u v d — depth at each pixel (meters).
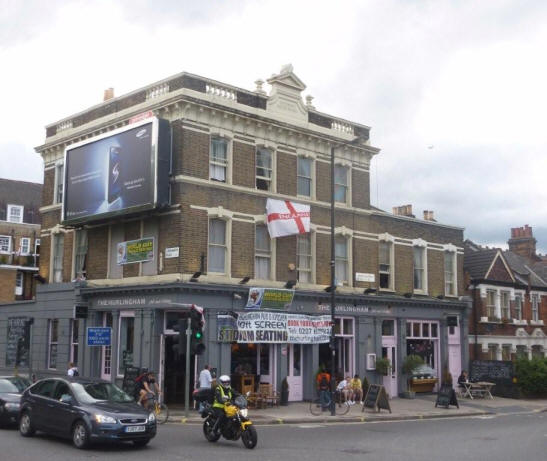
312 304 29.00
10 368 31.56
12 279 49.59
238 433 16.19
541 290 43.78
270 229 27.66
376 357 31.33
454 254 36.84
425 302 33.88
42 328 30.81
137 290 25.88
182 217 25.22
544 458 15.03
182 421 21.33
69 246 30.58
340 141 31.09
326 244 30.27
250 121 27.69
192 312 21.86
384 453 15.38
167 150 25.62
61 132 31.64
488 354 39.19
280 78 29.20
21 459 13.65
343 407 26.94
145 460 13.72
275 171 28.59
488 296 39.78
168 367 26.19
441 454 15.40
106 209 26.98
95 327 27.17
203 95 26.09
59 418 15.98
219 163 26.88
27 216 56.81
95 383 16.83
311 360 28.62
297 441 17.30
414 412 26.14
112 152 27.06
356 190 31.94
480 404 30.86
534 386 33.97
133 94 28.08
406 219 34.25
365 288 31.55
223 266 26.56
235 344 26.62
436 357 34.81
